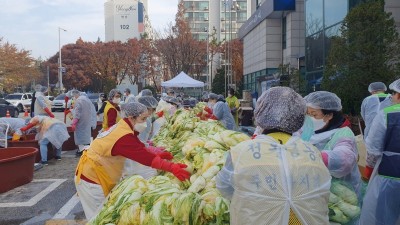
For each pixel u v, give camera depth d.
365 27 12.18
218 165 3.61
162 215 3.13
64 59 66.19
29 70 58.59
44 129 10.69
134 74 59.44
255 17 36.25
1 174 7.91
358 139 5.23
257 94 26.92
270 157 2.54
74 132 12.02
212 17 91.19
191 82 25.78
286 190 2.45
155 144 6.18
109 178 4.55
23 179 8.55
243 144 2.65
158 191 3.37
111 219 3.38
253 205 2.46
